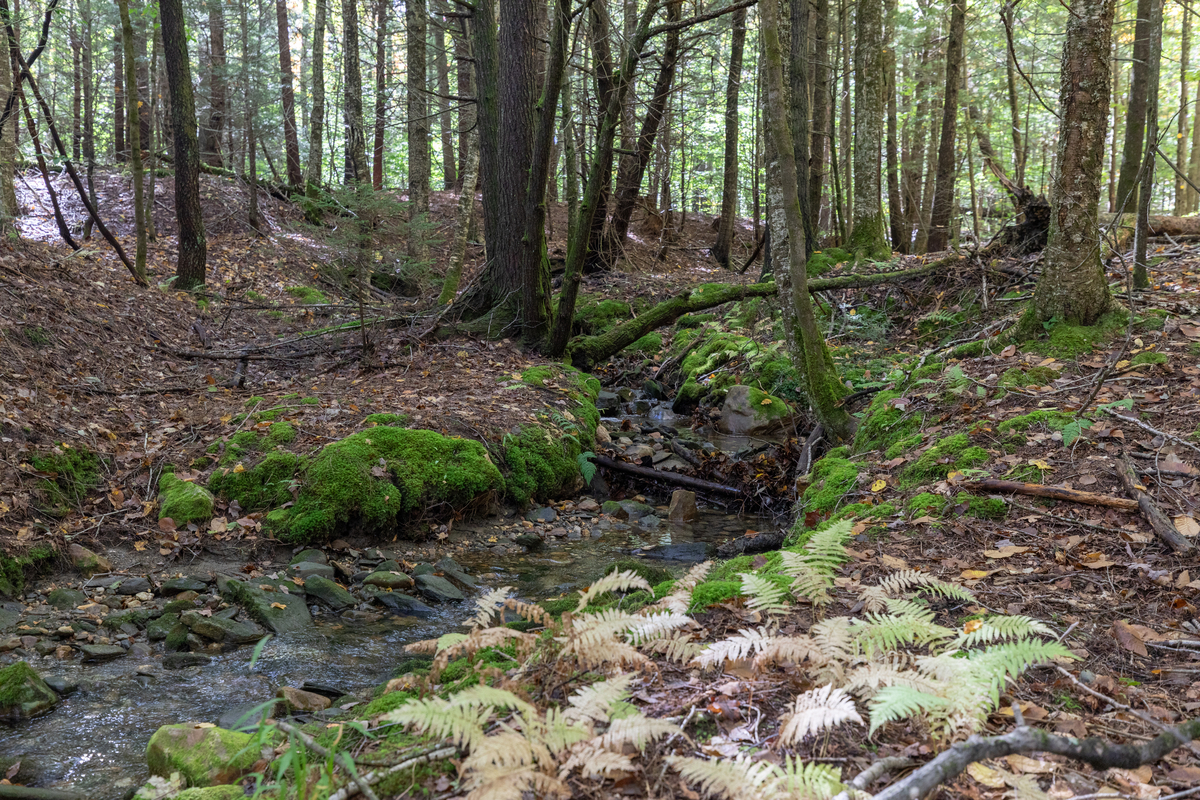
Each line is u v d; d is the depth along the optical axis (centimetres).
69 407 686
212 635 460
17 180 1633
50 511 560
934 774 179
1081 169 613
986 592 349
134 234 1510
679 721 250
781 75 648
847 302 1123
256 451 673
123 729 357
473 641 269
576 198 1545
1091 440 473
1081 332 619
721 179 2969
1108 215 1032
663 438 974
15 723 359
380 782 223
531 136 1096
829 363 729
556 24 938
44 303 859
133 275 1160
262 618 488
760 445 880
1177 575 344
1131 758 192
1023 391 561
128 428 704
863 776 196
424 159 1464
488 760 198
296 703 371
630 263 1803
